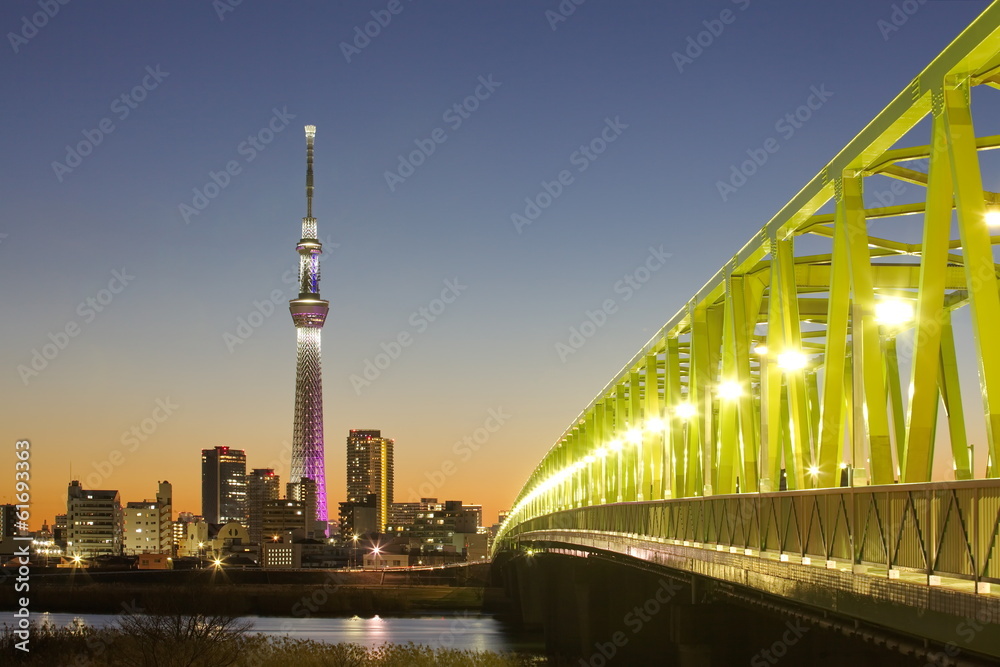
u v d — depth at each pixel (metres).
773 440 32.03
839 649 34.22
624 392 65.38
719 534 34.19
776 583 27.45
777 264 31.66
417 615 176.00
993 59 20.17
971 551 17.42
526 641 120.38
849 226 25.67
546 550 90.44
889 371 37.69
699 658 39.66
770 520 28.67
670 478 49.47
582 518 66.69
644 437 55.56
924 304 21.27
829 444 26.98
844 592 22.55
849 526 22.70
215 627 82.19
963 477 33.38
